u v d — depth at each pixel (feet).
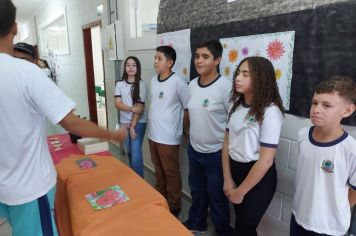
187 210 7.81
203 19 6.74
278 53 5.03
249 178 4.35
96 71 18.35
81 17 15.67
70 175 4.70
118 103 8.75
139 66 8.63
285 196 5.37
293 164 5.10
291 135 5.05
